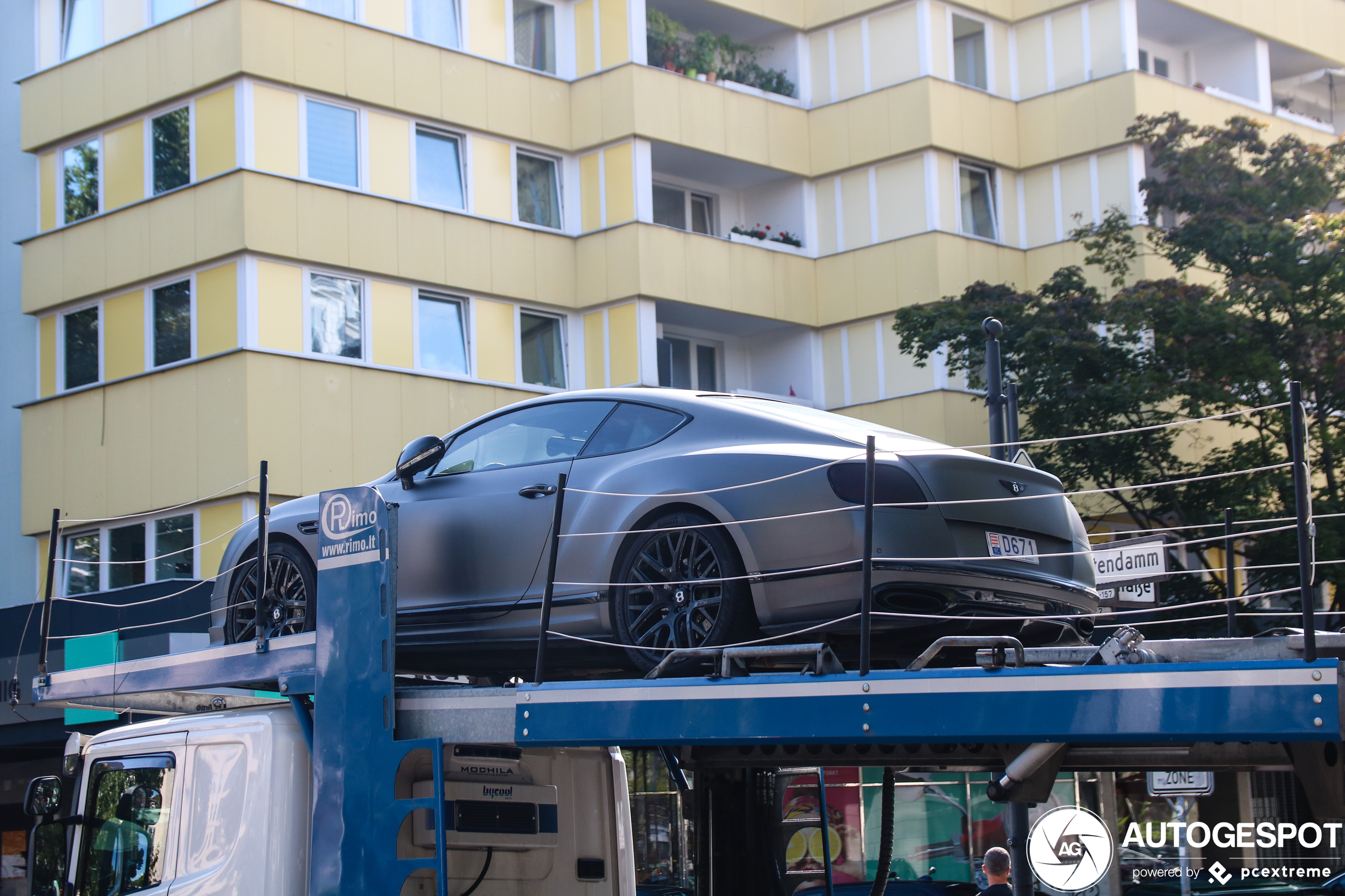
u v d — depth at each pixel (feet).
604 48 80.23
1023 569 18.97
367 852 17.52
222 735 19.01
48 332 72.43
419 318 72.18
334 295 69.00
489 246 75.15
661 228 78.64
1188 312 65.77
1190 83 96.58
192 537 65.46
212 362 65.87
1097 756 16.94
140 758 19.92
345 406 67.77
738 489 18.86
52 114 73.20
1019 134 86.53
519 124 77.97
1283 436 67.31
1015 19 87.10
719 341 88.22
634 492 19.92
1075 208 84.02
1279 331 68.18
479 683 20.84
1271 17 94.68
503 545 21.33
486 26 77.36
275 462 64.90
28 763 64.85
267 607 24.86
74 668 22.84
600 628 20.01
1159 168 81.41
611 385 77.77
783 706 15.06
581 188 80.33
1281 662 12.32
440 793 17.06
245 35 66.85
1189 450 73.51
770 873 22.67
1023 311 68.03
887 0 84.79
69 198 72.69
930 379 81.51
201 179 67.82
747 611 18.69
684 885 37.52
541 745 16.90
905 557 17.80
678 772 23.85
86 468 69.62
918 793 65.67
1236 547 65.10
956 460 18.67
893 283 83.30
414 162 73.10
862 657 14.70
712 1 85.15
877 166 84.94
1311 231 67.51
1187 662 14.38
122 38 71.15
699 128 81.71
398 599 22.47
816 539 18.16
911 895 42.68
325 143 69.92
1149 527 70.49
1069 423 66.49
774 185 88.63
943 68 84.17
